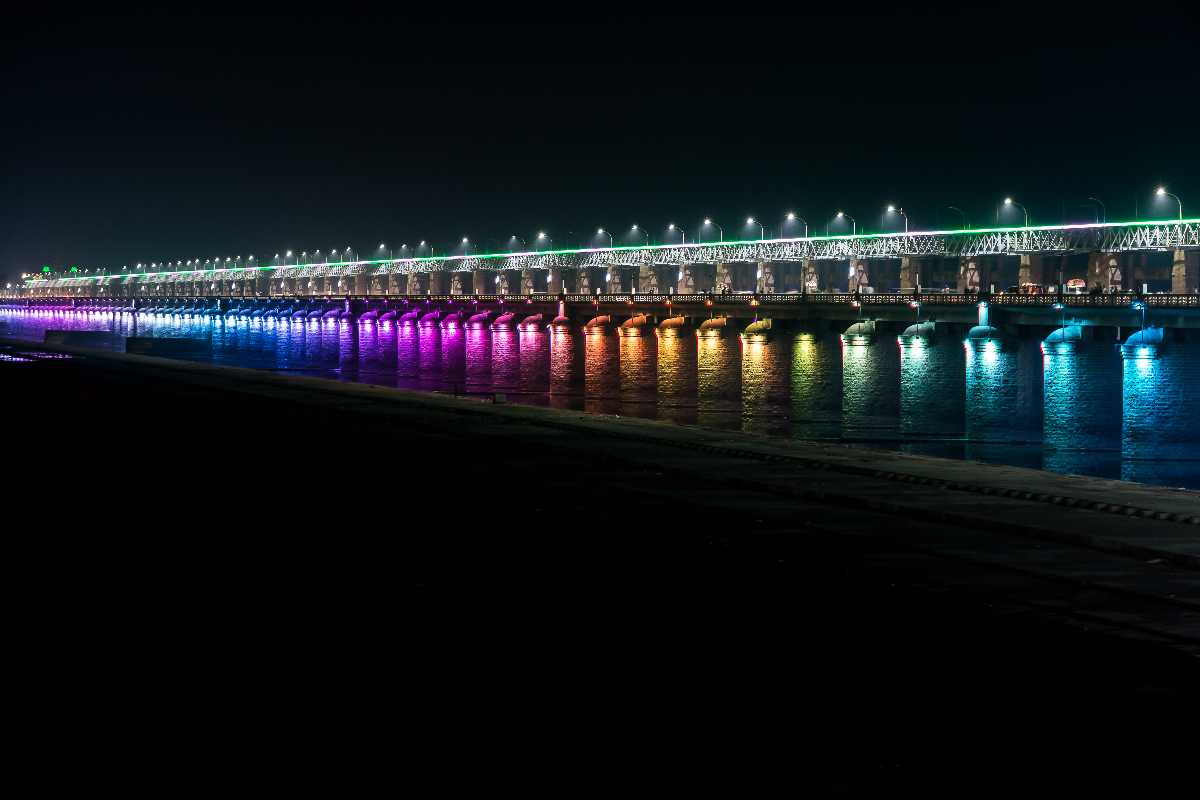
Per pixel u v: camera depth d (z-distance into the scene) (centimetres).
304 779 1836
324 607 2769
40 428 6625
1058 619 2588
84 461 5250
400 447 5634
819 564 3114
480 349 15775
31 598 2856
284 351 19825
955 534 3466
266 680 2270
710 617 2656
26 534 3609
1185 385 8250
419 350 17325
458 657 2403
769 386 11588
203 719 2078
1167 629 2500
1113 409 8781
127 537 3559
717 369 12375
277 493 4334
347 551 3347
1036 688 2183
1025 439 9088
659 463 4938
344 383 10175
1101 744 1936
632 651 2434
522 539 3481
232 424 6781
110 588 2950
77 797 1781
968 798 1750
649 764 1881
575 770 1858
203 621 2661
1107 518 3594
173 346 15962
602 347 13962
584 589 2908
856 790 1780
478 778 1833
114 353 15275
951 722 2034
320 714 2097
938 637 2486
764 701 2136
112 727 2047
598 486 4403
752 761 1883
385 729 2031
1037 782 1798
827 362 11181
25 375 10925
